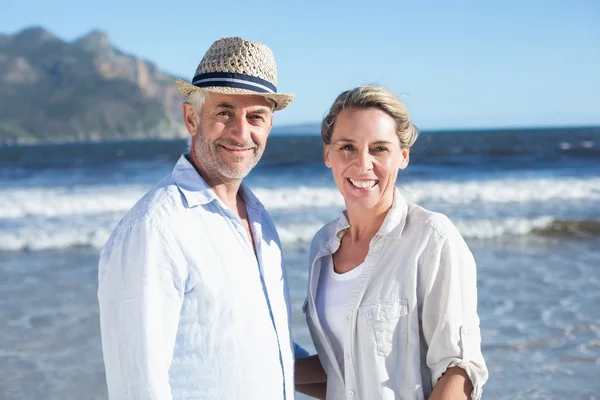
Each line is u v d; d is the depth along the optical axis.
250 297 2.18
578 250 10.02
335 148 2.37
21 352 5.78
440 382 2.09
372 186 2.33
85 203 15.34
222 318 2.10
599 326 6.19
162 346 1.98
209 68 2.24
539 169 26.41
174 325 2.03
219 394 2.07
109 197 16.30
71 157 52.75
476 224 11.70
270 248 2.42
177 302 2.04
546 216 12.95
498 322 6.38
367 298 2.23
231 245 2.20
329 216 13.17
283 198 15.56
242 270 2.19
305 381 2.67
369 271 2.27
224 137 2.28
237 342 2.11
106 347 2.05
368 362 2.19
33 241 10.96
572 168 26.52
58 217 13.95
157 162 41.28
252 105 2.29
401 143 2.37
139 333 1.95
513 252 9.94
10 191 19.34
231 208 2.40
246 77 2.22
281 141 82.06
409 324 2.17
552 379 4.98
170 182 2.19
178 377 2.07
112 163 40.94
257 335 2.17
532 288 7.68
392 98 2.32
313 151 50.78
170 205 2.11
